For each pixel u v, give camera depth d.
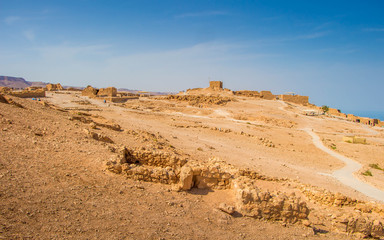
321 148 52.16
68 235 8.81
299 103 130.62
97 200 11.47
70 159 15.01
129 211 11.32
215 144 41.12
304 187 20.88
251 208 13.56
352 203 18.73
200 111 88.75
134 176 14.55
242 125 68.38
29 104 30.95
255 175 22.67
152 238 9.88
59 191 11.29
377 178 34.12
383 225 15.23
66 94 100.19
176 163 17.25
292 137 61.59
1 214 8.86
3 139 15.60
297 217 14.11
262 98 129.62
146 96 128.75
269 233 12.48
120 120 50.72
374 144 60.75
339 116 111.00
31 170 12.48
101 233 9.38
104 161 15.16
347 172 35.84
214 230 11.59
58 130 21.27
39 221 9.12
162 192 13.89
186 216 12.18
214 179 15.69
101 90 100.50
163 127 50.88
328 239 13.32
